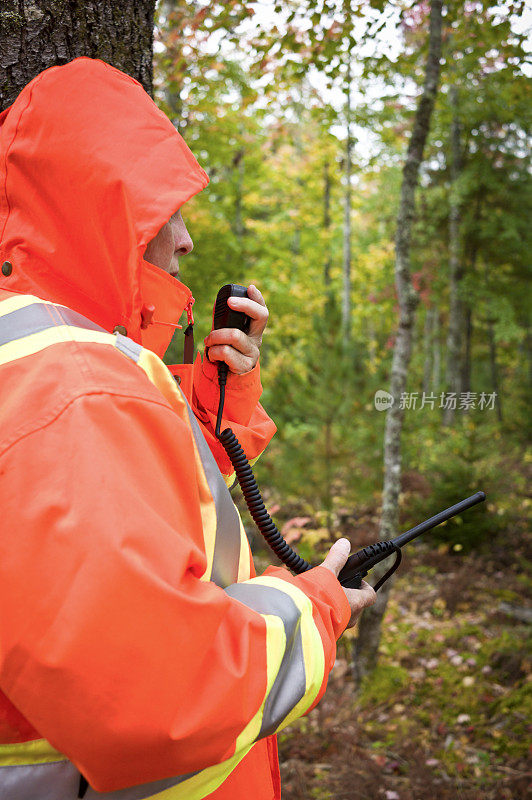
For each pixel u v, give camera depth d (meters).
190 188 0.92
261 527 1.25
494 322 10.91
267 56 3.93
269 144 11.85
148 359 0.91
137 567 0.69
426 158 11.61
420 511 6.57
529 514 6.81
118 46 1.51
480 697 4.09
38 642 0.67
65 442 0.73
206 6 3.61
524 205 9.47
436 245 11.88
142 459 0.77
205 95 5.16
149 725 0.69
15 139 0.94
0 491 0.71
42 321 0.86
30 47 1.39
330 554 1.10
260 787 1.04
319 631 0.91
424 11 3.99
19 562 0.69
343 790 3.14
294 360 7.38
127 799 0.81
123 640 0.67
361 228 20.77
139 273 0.92
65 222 0.94
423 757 3.43
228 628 0.80
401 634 5.07
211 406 1.34
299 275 16.23
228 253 10.75
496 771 3.36
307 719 3.88
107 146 0.92
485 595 5.57
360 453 5.74
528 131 6.96
